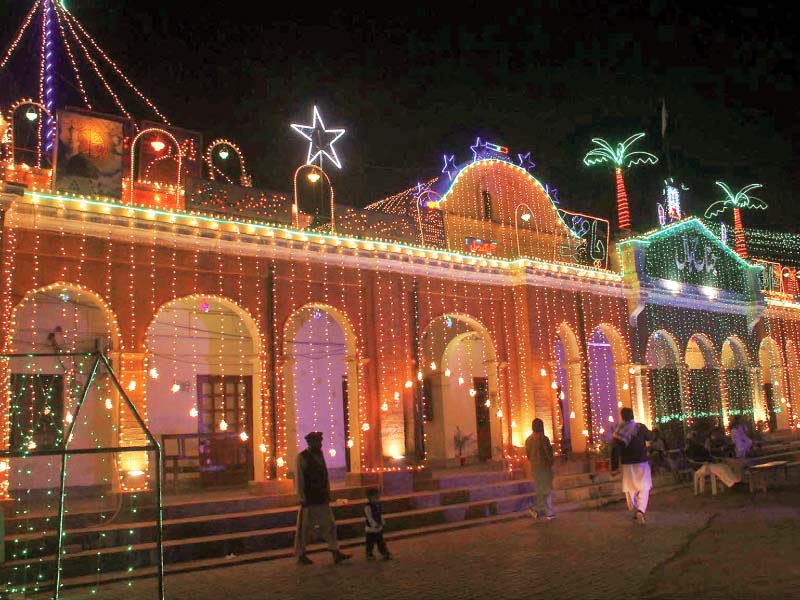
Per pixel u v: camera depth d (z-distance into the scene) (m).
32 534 10.32
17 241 11.62
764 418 28.12
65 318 14.57
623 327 22.52
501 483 16.28
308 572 9.98
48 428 13.95
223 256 13.98
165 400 15.89
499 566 9.65
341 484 15.36
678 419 24.23
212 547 11.02
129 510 11.54
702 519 12.77
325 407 18.27
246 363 17.20
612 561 9.52
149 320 12.82
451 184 20.02
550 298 19.97
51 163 13.44
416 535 12.93
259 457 13.91
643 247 23.23
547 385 19.09
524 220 21.55
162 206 13.93
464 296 18.31
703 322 26.08
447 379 21.33
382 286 16.41
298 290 14.98
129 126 13.38
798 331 31.38
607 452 20.00
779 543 10.18
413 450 16.23
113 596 8.84
